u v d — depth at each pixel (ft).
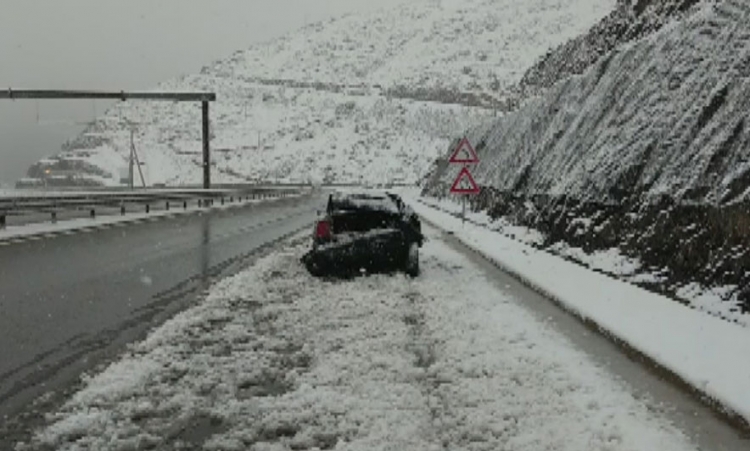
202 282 38.73
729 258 28.58
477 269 44.11
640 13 99.76
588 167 50.55
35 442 15.25
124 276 41.11
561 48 146.00
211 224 90.43
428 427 16.14
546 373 20.67
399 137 486.38
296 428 16.03
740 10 46.50
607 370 21.09
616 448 15.17
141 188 249.55
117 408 17.30
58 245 60.95
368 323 27.17
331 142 495.00
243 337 24.68
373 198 41.01
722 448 15.25
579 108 68.54
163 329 25.76
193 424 16.38
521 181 72.79
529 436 15.75
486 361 21.85
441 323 27.40
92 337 25.12
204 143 161.38
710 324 25.11
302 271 42.22
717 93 38.47
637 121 47.32
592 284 34.60
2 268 44.70
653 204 37.60
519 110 110.52
